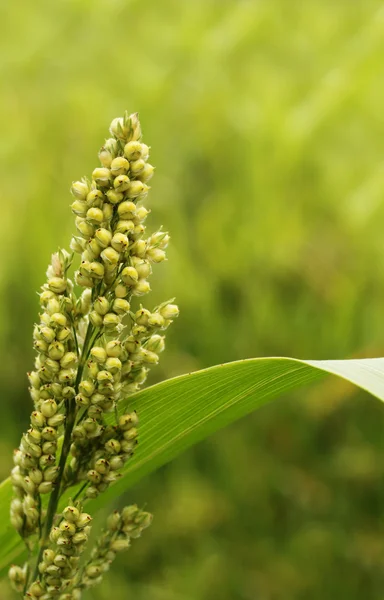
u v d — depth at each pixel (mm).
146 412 560
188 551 1267
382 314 1307
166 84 1355
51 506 541
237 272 1339
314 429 1334
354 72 1268
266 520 1287
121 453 538
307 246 1321
